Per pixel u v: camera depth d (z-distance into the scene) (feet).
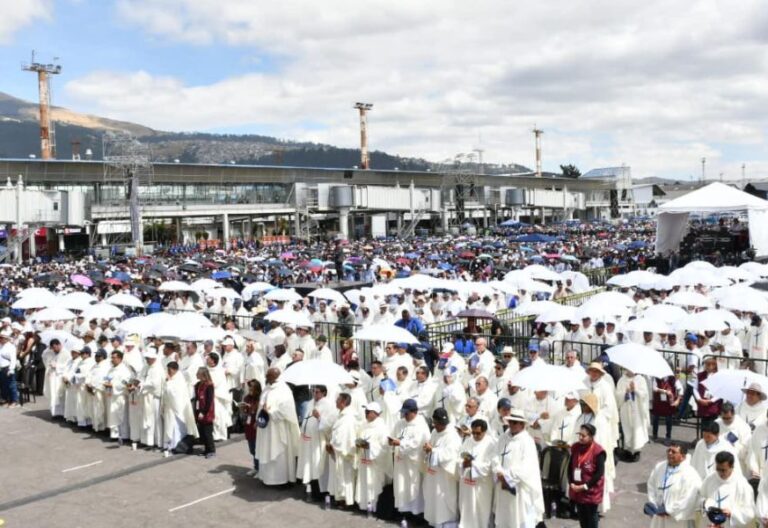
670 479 26.30
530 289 71.92
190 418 44.06
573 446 28.84
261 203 285.84
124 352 50.37
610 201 470.80
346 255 159.53
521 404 36.35
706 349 47.32
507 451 29.01
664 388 42.01
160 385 44.91
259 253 176.45
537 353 45.21
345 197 269.64
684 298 58.34
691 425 45.70
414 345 51.06
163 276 110.42
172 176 267.59
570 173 609.01
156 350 47.06
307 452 35.76
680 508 25.86
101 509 35.24
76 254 212.64
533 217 404.16
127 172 246.68
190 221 300.61
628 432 39.19
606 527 31.22
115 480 39.45
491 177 369.50
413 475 32.83
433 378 41.68
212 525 33.06
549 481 32.14
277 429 37.37
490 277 103.45
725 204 104.06
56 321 65.92
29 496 37.17
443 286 70.95
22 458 43.73
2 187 174.70
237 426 49.49
